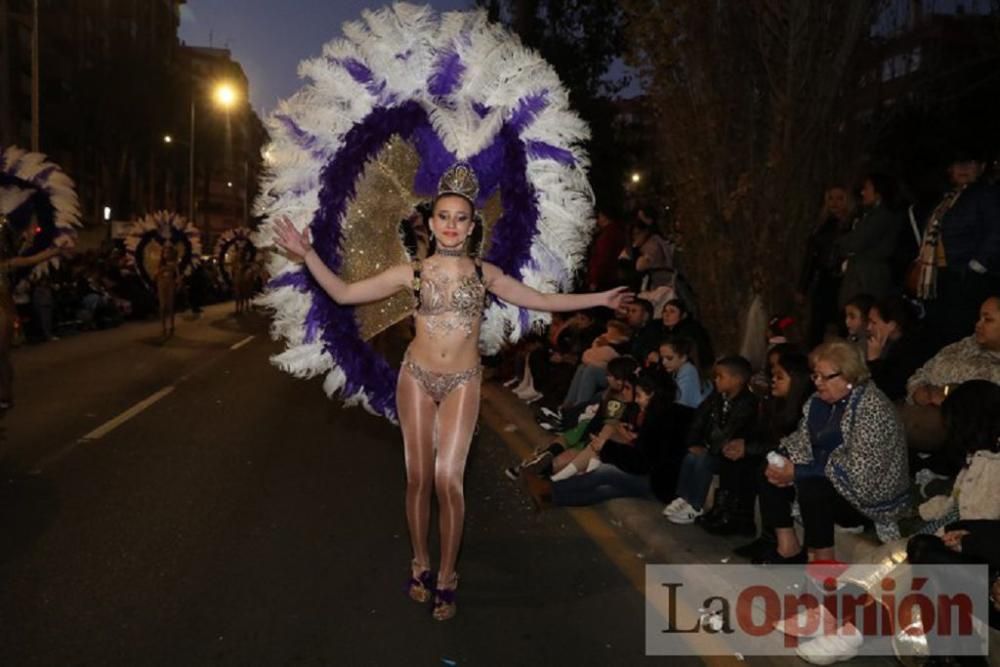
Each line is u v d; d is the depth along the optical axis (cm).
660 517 624
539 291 520
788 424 566
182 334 2052
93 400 1090
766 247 848
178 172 5878
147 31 5906
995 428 414
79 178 4984
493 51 495
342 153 493
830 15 819
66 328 1966
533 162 514
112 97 4509
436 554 570
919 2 993
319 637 442
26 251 1037
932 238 658
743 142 874
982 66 1403
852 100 841
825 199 825
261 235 499
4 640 429
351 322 513
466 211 461
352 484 723
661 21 889
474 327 473
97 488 689
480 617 474
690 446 611
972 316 639
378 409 532
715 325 893
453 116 488
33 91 2405
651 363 768
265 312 519
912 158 1314
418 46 492
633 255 1170
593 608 488
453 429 470
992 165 871
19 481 703
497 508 683
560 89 509
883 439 461
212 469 757
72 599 478
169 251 1975
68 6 4962
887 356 623
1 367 977
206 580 509
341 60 489
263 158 496
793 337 792
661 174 1066
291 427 952
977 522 396
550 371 1094
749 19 862
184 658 416
